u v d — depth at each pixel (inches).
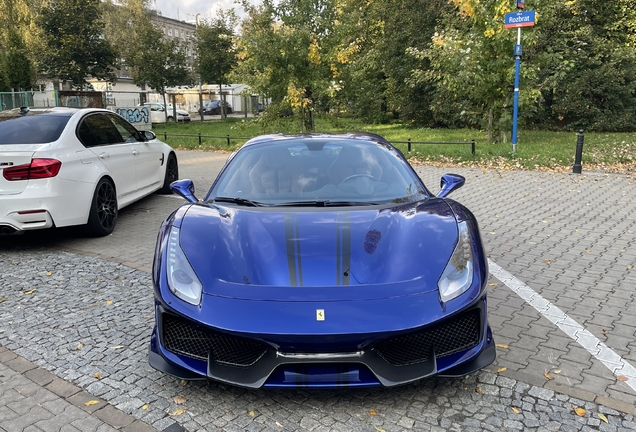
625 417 95.5
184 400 103.9
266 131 703.1
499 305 152.3
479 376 111.0
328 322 90.0
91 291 169.9
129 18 1902.1
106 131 257.9
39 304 159.0
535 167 422.9
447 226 114.0
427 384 108.2
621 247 209.6
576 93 784.9
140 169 284.5
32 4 1341.0
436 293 96.4
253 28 659.4
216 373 96.6
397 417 96.9
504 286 168.1
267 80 639.8
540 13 514.9
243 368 96.6
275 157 150.8
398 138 713.0
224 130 971.9
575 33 773.9
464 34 590.6
